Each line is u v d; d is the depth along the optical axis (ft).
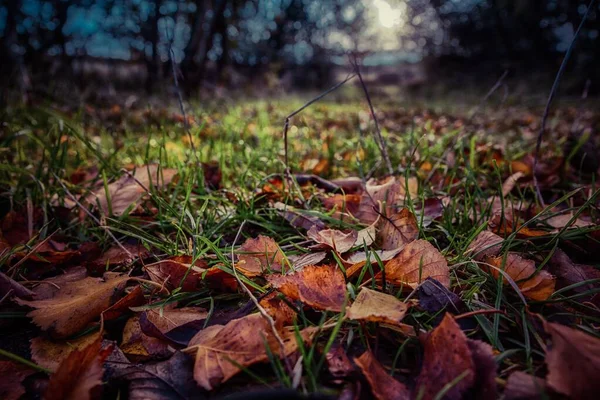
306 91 12.23
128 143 2.36
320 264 1.12
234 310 1.00
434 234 1.36
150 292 1.06
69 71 6.22
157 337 0.87
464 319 0.90
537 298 0.93
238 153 2.43
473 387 0.68
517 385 0.67
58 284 1.09
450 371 0.70
